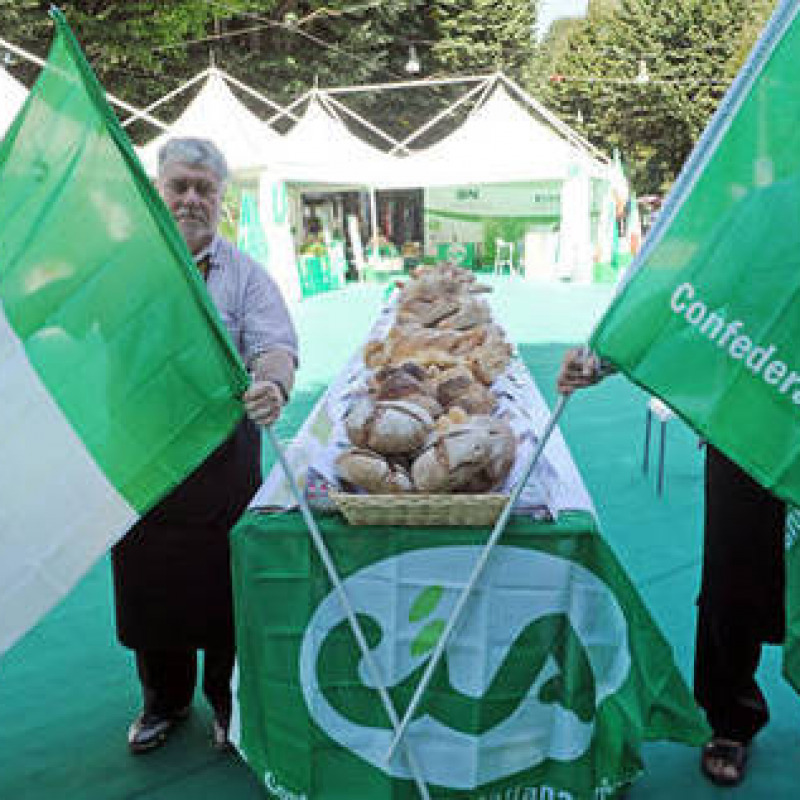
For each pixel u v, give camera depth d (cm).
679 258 183
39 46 1872
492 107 1698
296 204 1789
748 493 221
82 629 347
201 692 302
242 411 200
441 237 2411
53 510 194
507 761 218
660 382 183
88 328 196
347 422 223
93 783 251
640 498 491
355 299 1583
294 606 217
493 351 312
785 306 175
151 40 1928
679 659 313
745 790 242
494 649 212
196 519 247
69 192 195
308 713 221
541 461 233
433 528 209
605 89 3161
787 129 175
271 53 2284
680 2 3022
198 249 244
